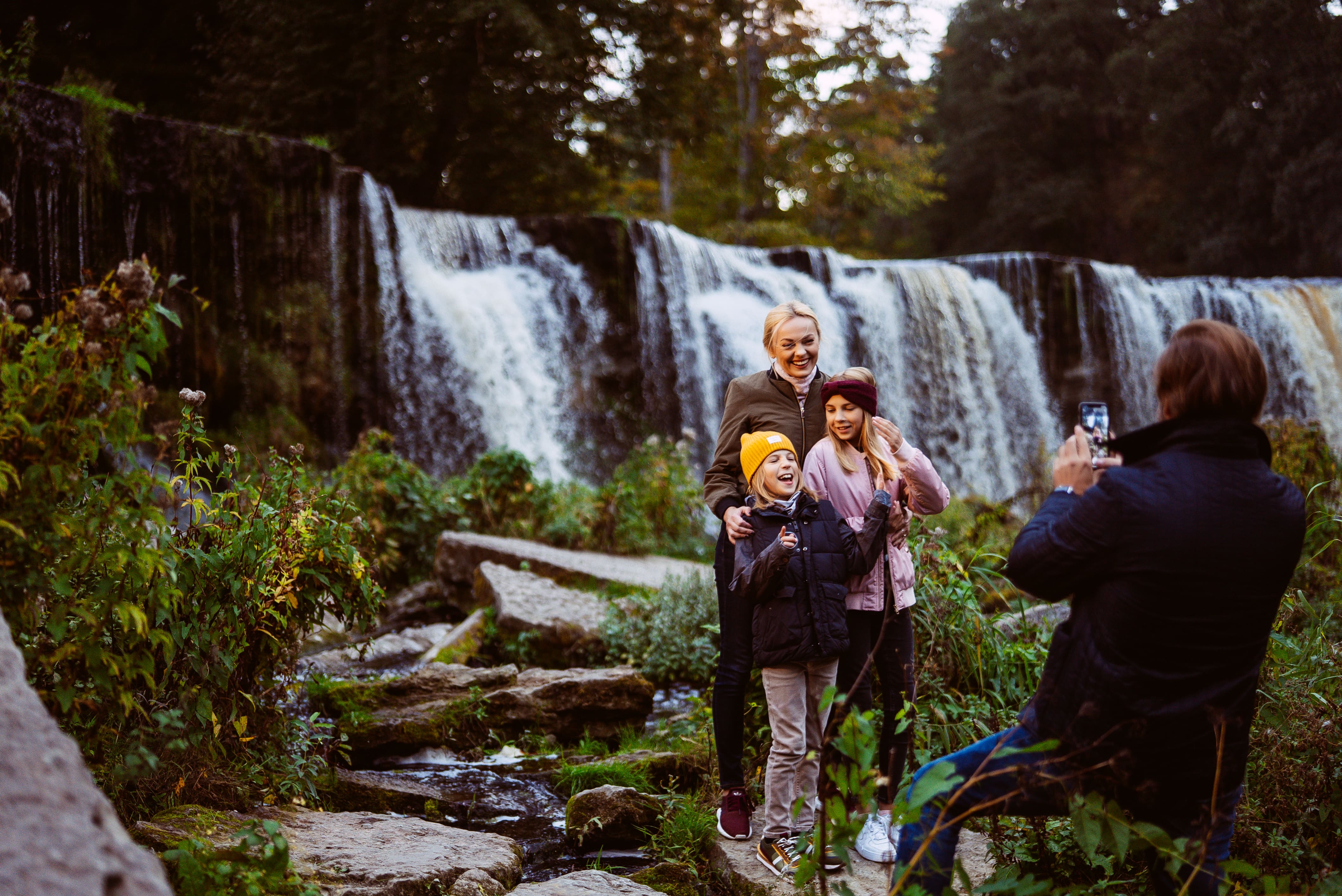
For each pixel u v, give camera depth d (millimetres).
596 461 16250
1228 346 2006
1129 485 1979
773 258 19297
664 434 17156
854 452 3236
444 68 20547
